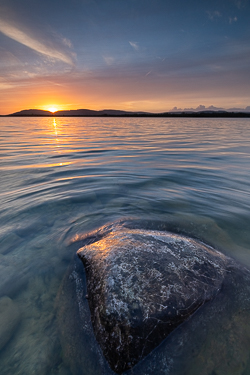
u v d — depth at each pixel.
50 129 27.66
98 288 2.22
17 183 6.11
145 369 1.68
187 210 4.38
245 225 3.78
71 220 4.01
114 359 1.73
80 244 3.24
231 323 1.97
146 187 5.77
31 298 2.29
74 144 13.87
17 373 1.62
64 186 5.86
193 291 2.16
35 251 3.09
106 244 2.88
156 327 1.86
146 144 13.75
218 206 4.56
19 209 4.45
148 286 2.12
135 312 1.91
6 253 3.04
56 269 2.73
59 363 1.71
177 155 10.09
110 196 5.16
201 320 1.98
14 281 2.53
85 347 1.83
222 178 6.50
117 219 3.99
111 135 19.77
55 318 2.07
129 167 7.91
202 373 1.63
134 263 2.37
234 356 1.72
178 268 2.36
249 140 15.33
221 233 3.52
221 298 2.18
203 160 8.99
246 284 2.39
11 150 11.45
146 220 3.94
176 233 3.48
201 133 21.30
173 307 1.99
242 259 2.87
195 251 2.72
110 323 1.88
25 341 1.85
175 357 1.73
